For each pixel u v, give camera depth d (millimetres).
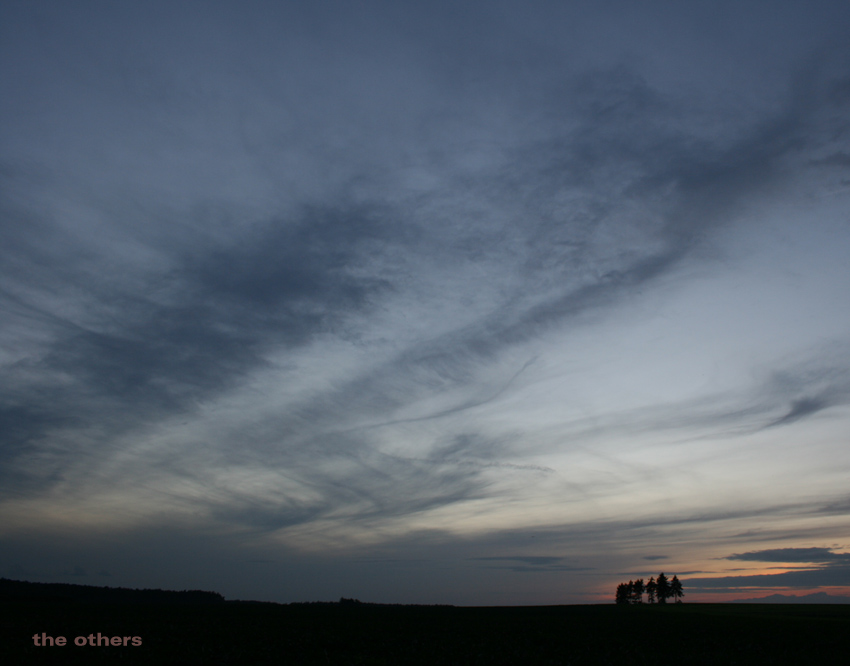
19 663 28719
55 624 46688
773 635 49781
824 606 113125
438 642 41469
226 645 36656
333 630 49031
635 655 36156
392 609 98812
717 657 35344
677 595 157625
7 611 61375
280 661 30875
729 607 110000
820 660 35156
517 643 41844
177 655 31984
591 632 51469
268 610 83812
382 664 30094
